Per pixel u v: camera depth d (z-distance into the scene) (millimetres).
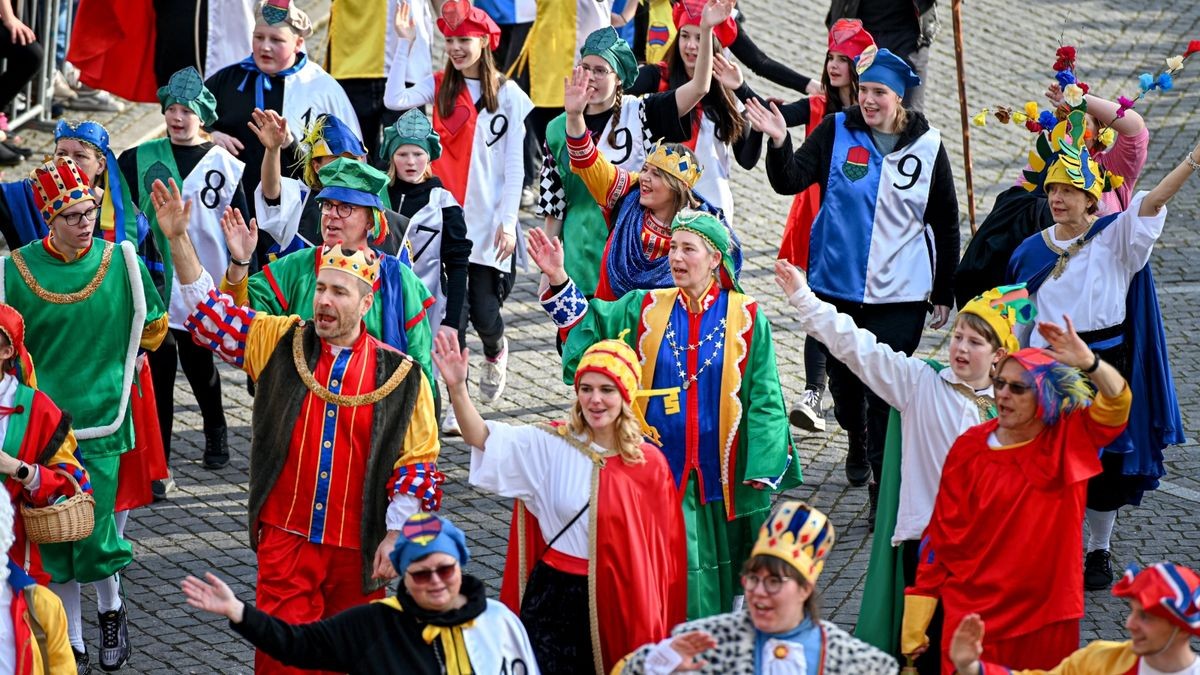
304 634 10305
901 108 16578
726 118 17266
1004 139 27312
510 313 21797
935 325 17141
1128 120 16219
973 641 9938
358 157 15320
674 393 13484
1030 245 14938
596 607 11922
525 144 21516
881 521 12914
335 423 12508
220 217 17469
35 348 14039
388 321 13539
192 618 15125
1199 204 25062
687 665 9930
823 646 9922
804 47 30406
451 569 10211
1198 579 9648
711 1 16438
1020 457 11570
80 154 15422
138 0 22359
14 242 15219
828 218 16672
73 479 12977
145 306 14195
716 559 13773
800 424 18672
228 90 18859
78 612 14094
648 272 15258
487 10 23828
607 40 16906
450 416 18844
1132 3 33688
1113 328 14617
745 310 13633
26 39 21406
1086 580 15406
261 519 12719
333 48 22578
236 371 20391
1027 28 31812
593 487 11922
